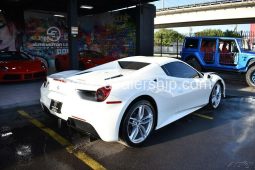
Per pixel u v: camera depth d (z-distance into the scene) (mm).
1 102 6133
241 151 3613
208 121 4949
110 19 15898
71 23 9156
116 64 4750
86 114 3369
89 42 17031
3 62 8742
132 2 12781
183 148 3705
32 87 7957
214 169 3113
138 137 3764
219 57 10258
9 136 4078
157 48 29609
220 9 33812
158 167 3166
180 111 4656
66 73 4680
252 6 30578
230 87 8734
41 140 3939
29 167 3129
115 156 3438
